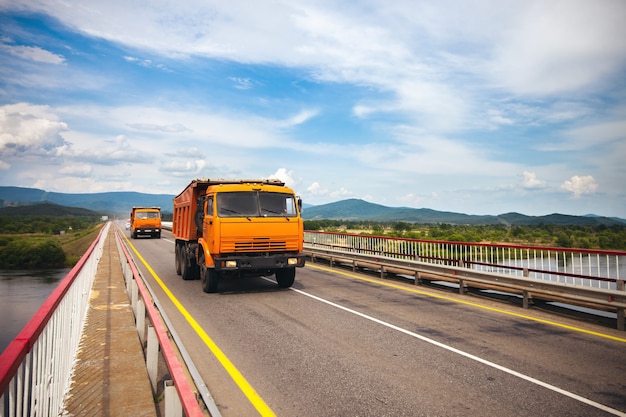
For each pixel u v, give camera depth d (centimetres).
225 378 547
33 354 299
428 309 966
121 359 582
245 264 1104
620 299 805
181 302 1045
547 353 650
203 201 1220
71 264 8406
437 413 448
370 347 676
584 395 496
